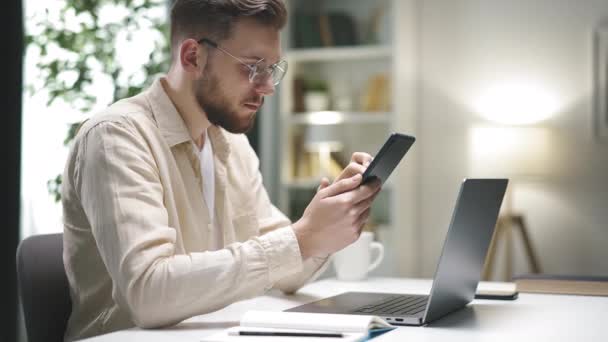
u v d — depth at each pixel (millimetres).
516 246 4133
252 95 1373
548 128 4055
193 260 1132
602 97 3965
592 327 1089
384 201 4168
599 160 3980
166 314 1100
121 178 1210
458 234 1106
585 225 4012
